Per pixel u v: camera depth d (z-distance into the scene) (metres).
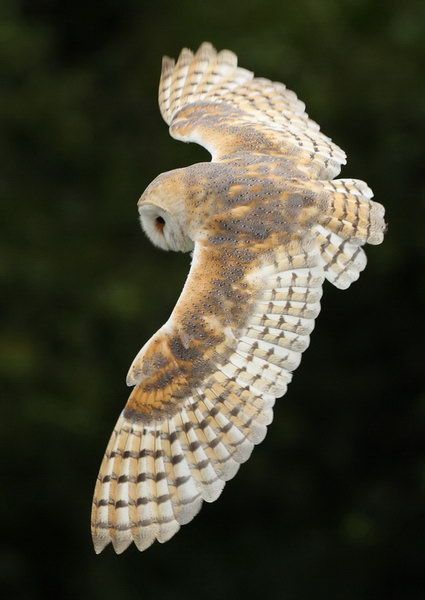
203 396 6.77
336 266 6.91
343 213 7.00
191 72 8.47
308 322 6.79
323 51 17.67
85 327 16.25
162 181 7.14
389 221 17.06
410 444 17.28
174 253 17.05
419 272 17.33
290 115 7.97
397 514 16.53
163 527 6.71
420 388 17.50
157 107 18.81
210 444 6.73
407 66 17.70
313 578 16.45
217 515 16.81
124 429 6.86
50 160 18.33
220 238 6.93
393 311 17.59
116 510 6.77
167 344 6.85
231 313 6.79
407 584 16.41
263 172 7.10
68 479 16.00
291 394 17.36
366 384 17.48
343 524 16.62
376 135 17.34
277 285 6.81
